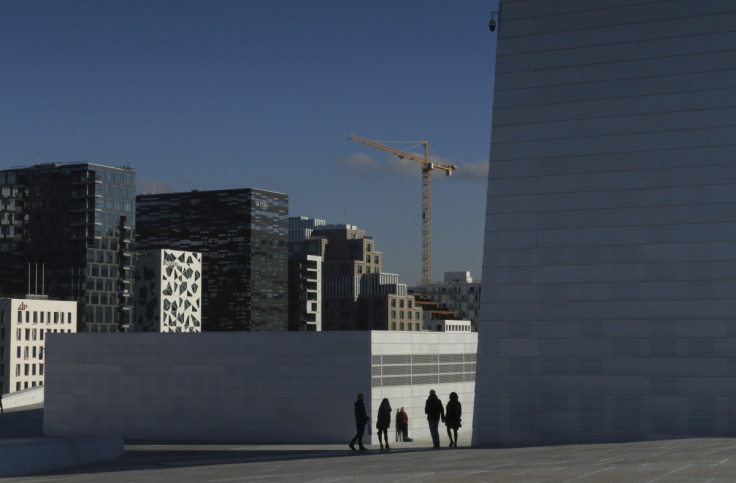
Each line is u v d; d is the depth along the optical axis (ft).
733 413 136.05
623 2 146.20
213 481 81.35
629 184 143.64
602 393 142.51
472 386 277.03
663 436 138.72
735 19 140.97
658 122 143.02
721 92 140.56
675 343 139.64
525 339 146.82
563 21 148.97
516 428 146.20
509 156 150.00
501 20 152.46
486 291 149.38
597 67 146.61
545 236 147.02
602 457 86.02
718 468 66.33
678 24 143.33
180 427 251.80
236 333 247.91
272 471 95.14
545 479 63.98
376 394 235.61
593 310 143.84
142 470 120.16
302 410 239.50
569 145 147.02
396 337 244.42
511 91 150.82
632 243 142.72
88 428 262.67
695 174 140.67
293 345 241.76
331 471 87.61
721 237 138.72
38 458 136.26
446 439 228.02
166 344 255.29
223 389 248.11
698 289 139.23
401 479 70.38
